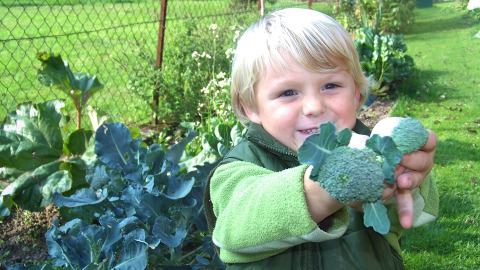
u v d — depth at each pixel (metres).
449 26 12.17
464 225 3.80
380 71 7.26
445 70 8.87
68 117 3.77
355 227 1.53
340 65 1.41
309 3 10.22
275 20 1.45
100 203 2.68
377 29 11.14
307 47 1.37
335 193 0.89
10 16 11.60
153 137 5.45
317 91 1.40
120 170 2.74
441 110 6.83
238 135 3.53
